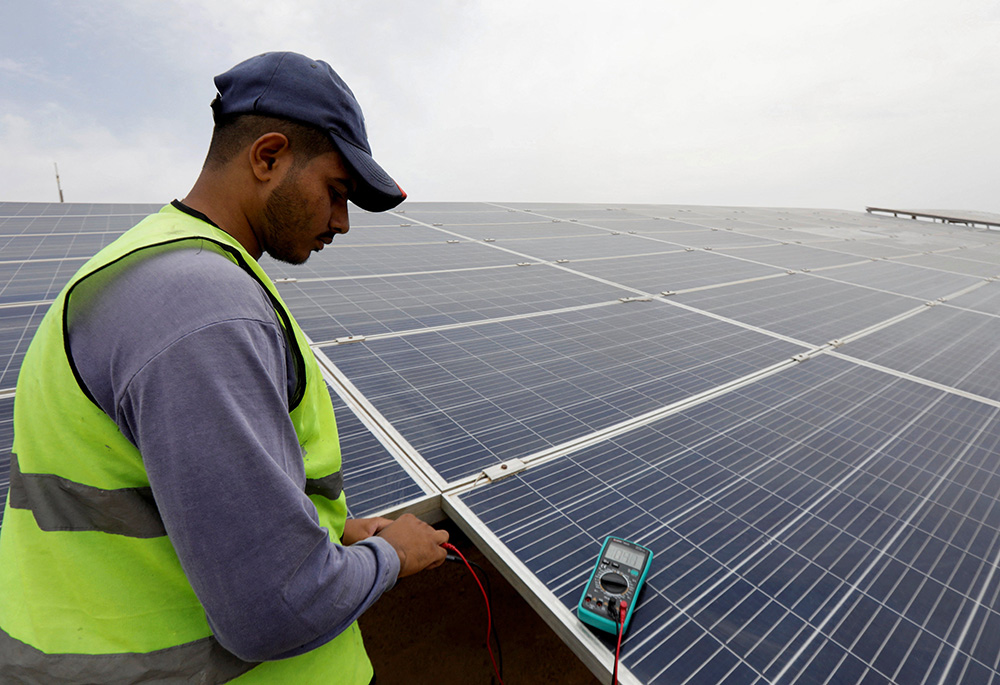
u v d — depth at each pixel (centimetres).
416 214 1153
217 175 113
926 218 2395
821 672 152
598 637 161
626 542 181
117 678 100
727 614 170
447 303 505
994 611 177
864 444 286
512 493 230
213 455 84
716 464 259
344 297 502
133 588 102
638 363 388
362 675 144
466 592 348
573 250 845
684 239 1077
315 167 113
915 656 158
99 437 94
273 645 93
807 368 398
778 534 210
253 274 109
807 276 775
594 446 271
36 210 884
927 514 228
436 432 278
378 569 119
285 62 109
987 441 296
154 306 87
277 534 89
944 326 546
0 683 99
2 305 429
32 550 99
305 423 125
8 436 255
